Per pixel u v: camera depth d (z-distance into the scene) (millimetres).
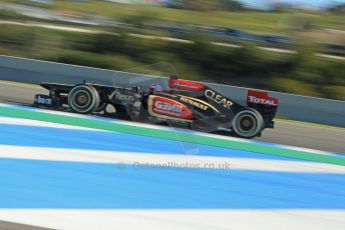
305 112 53844
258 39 116500
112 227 15367
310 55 91938
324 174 25094
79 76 60219
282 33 139500
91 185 19031
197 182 20938
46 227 14836
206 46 94250
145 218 16391
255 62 92188
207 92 30938
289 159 27750
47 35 92188
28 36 90938
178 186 20125
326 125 52812
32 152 22625
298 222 17562
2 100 37688
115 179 20062
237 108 31547
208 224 16484
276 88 86562
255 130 31219
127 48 95062
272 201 19625
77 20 136125
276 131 39031
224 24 180000
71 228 14961
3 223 14750
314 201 20234
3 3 150625
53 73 61000
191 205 18141
